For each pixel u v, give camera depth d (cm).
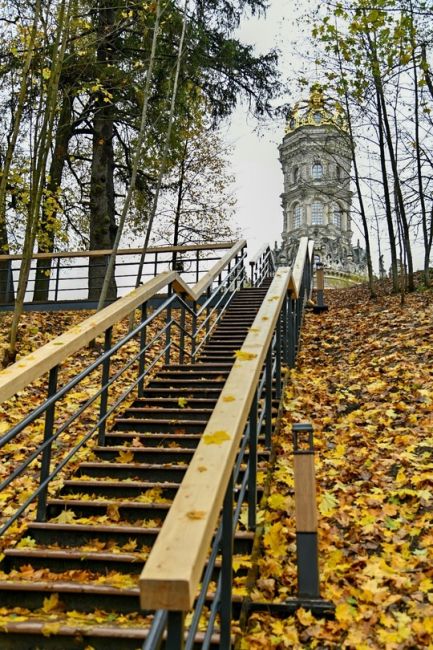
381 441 443
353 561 295
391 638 235
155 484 348
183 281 607
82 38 1020
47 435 320
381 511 340
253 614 251
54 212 1066
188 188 1842
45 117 644
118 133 1334
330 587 272
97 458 407
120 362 732
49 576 269
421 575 276
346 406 530
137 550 294
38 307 1081
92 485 355
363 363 647
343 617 246
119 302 436
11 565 284
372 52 952
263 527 308
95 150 1263
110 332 425
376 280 1507
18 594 255
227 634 193
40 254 1045
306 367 675
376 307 990
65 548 296
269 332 315
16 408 568
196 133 1484
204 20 1254
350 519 335
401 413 489
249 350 270
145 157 1250
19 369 283
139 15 983
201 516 140
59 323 957
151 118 1182
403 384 550
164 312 1041
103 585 252
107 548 296
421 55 932
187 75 1206
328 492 371
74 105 1213
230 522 194
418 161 1068
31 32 676
